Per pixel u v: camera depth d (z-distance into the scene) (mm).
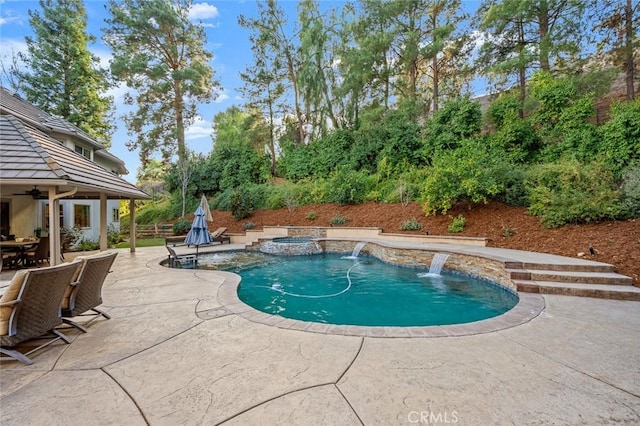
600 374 2920
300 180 19844
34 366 3254
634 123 9445
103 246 10500
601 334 3834
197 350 3553
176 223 19484
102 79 21531
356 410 2412
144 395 2686
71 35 20516
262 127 25422
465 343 3623
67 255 12062
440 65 20672
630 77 13766
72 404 2574
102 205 10531
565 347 3484
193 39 22688
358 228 13586
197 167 22844
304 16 20766
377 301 6641
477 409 2406
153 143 22969
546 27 15539
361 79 19266
